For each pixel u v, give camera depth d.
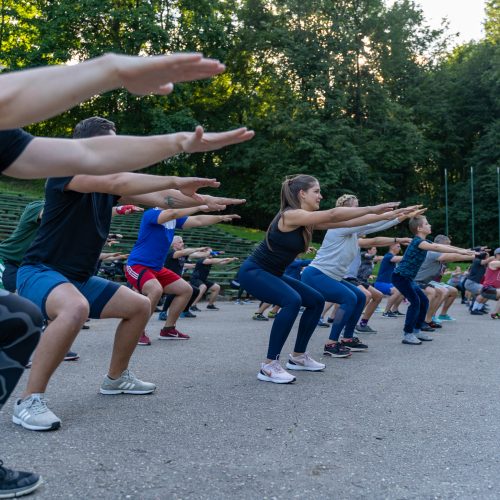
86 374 5.03
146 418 3.62
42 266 3.69
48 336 3.36
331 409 3.99
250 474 2.68
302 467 2.80
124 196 3.81
